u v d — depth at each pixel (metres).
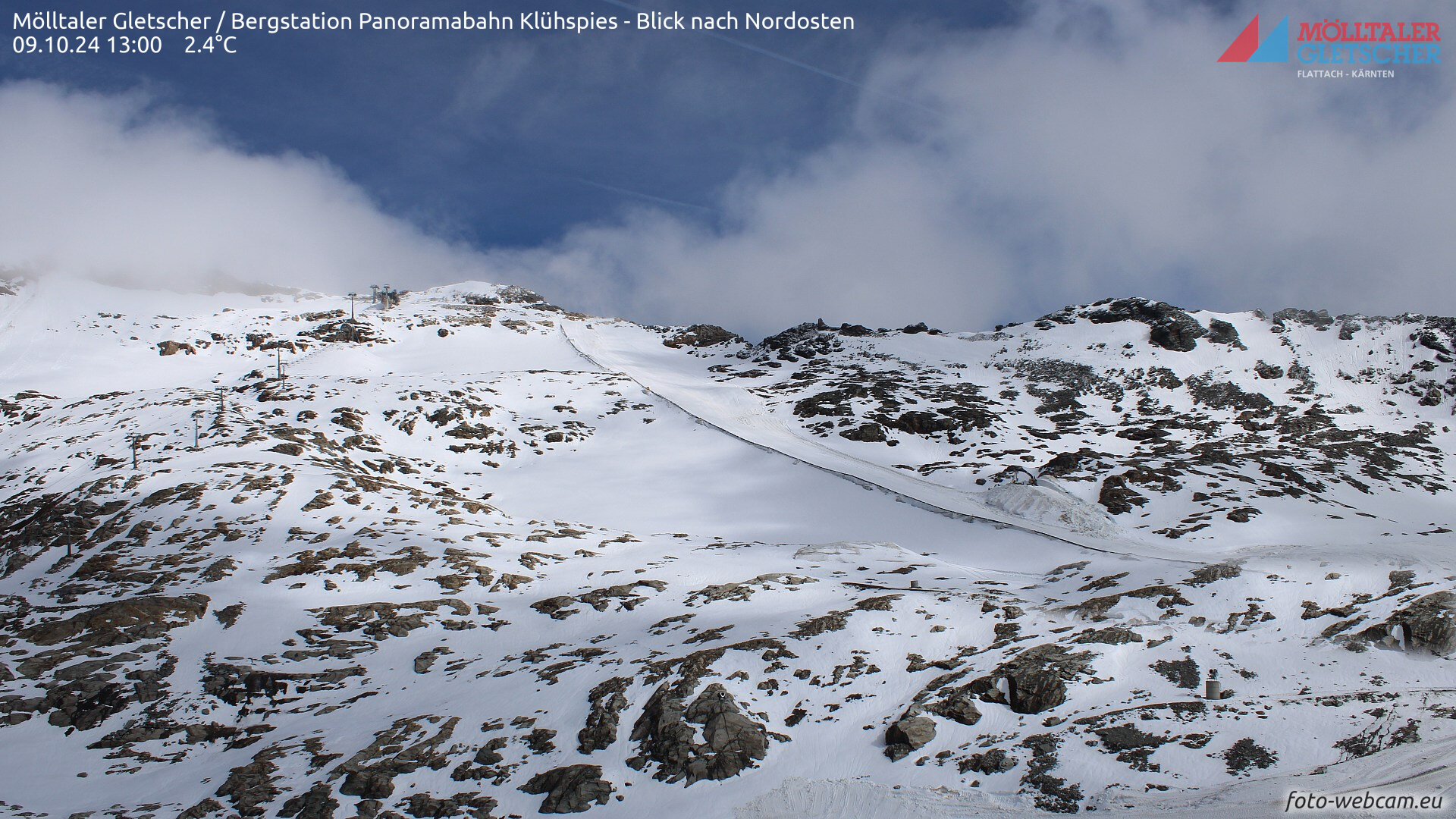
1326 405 102.69
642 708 28.86
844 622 34.41
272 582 45.22
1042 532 60.97
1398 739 23.55
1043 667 29.19
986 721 27.02
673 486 76.94
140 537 52.41
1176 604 36.91
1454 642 30.53
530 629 40.28
